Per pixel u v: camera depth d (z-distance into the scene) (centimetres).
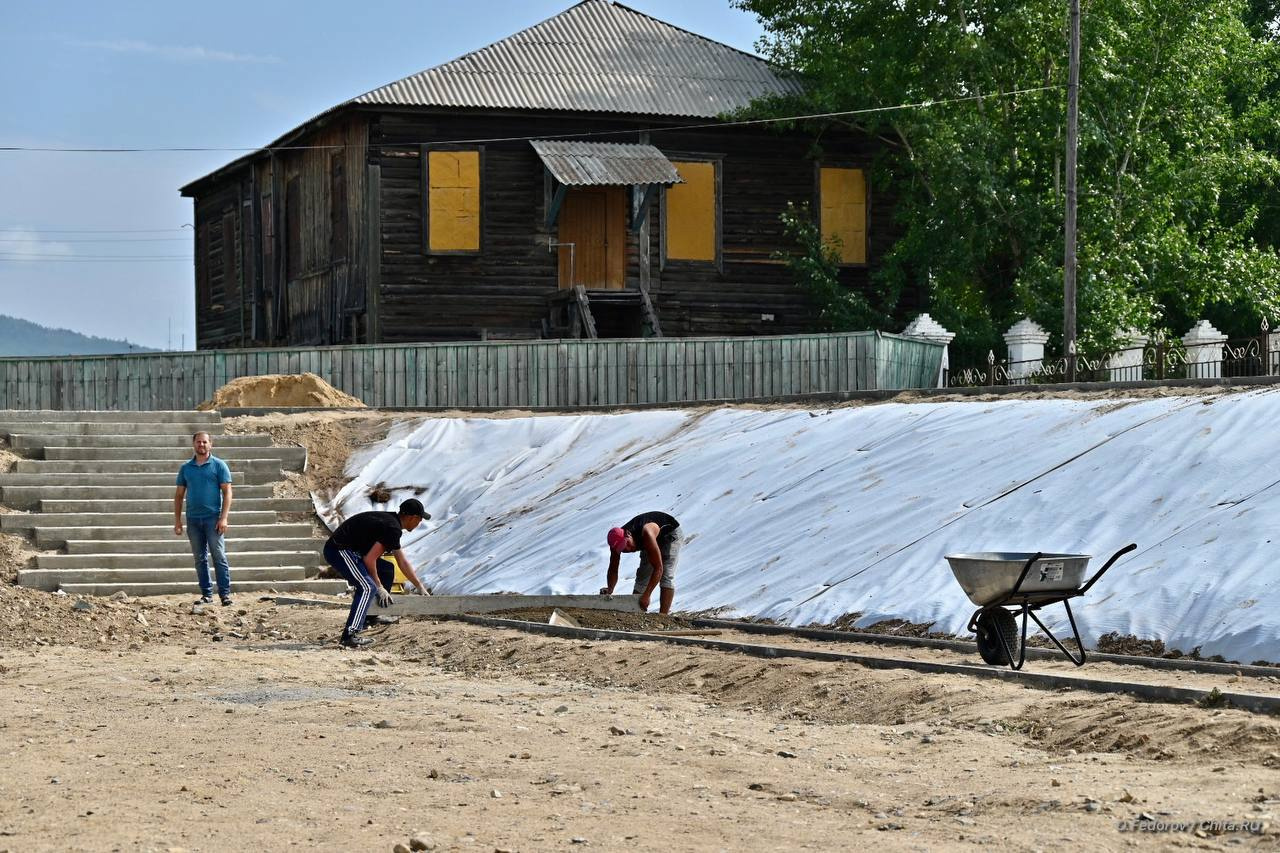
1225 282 3825
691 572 1655
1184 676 1008
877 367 3073
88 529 1975
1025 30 3631
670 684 1133
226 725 970
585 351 3086
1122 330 3594
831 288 3741
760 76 3962
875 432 1839
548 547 1888
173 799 725
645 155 3556
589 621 1444
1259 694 852
